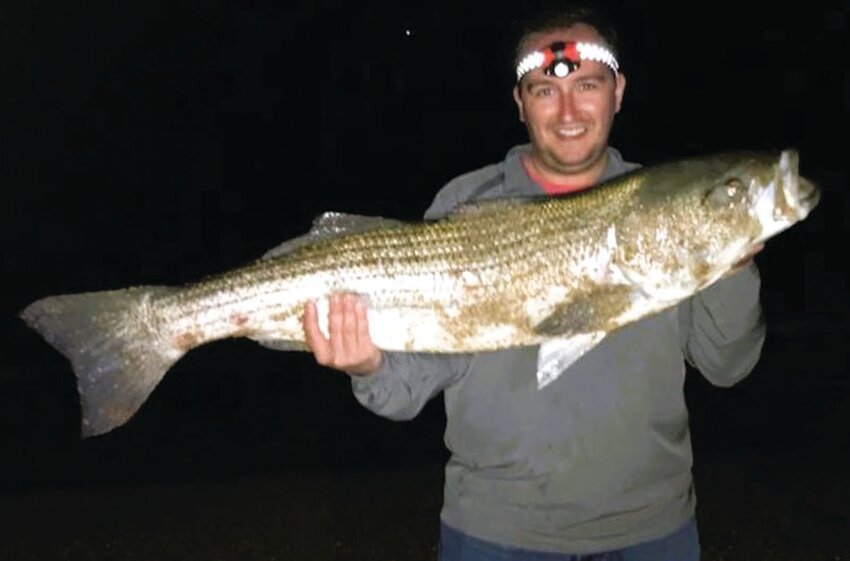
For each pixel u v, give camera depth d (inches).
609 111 48.6
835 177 266.7
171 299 50.4
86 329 50.9
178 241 278.7
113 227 287.0
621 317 46.7
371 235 49.0
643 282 46.6
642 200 46.7
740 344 46.6
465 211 48.7
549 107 47.9
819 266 220.1
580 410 46.3
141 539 89.0
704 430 118.1
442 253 48.2
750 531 87.4
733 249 45.9
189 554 85.5
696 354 47.8
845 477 100.0
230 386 147.0
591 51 47.5
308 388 145.8
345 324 47.2
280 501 97.9
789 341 167.8
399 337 48.5
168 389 145.5
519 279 47.6
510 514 47.2
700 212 45.9
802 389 135.4
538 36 48.1
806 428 118.0
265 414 132.3
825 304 197.9
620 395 46.3
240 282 49.7
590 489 46.4
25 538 89.9
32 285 230.4
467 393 47.9
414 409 48.8
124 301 50.8
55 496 101.3
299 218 318.0
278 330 49.8
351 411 132.7
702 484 99.3
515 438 46.9
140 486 104.0
